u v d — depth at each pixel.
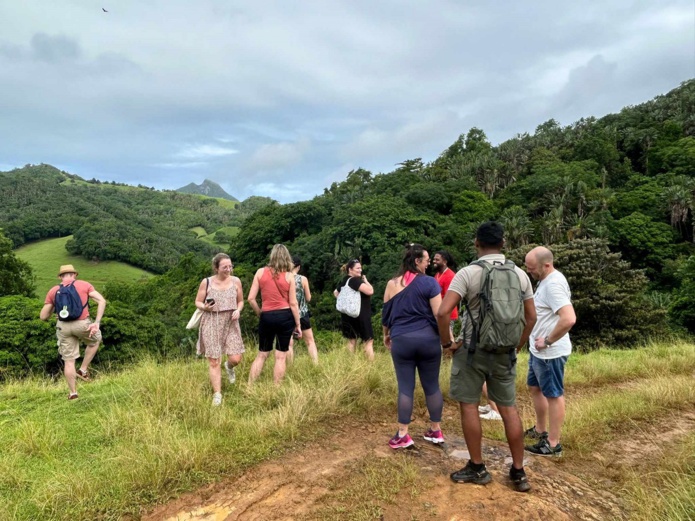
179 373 5.50
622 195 62.75
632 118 94.44
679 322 30.27
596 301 22.12
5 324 13.90
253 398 4.71
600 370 7.26
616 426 4.66
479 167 80.69
